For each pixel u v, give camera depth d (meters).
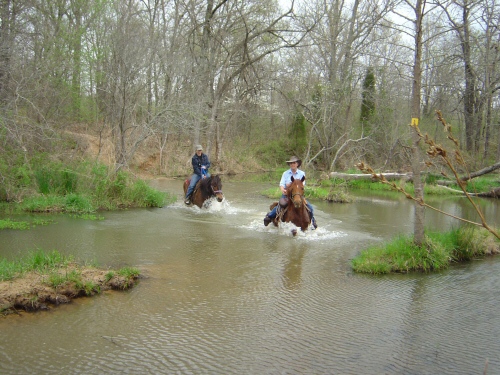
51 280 6.27
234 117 36.72
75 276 6.46
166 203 16.08
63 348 4.81
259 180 28.45
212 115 28.97
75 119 20.33
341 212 15.66
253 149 39.47
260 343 5.08
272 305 6.27
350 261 8.78
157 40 19.58
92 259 8.10
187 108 17.38
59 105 16.70
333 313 6.07
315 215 14.58
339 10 31.06
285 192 11.63
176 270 7.73
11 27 16.33
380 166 28.73
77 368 4.40
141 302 6.21
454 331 5.59
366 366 4.62
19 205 13.12
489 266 8.91
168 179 27.25
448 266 8.87
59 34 17.81
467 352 5.02
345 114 31.92
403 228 12.56
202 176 15.63
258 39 31.17
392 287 7.32
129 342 5.00
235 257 8.71
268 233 11.19
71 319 5.57
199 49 29.75
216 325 5.54
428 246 8.85
